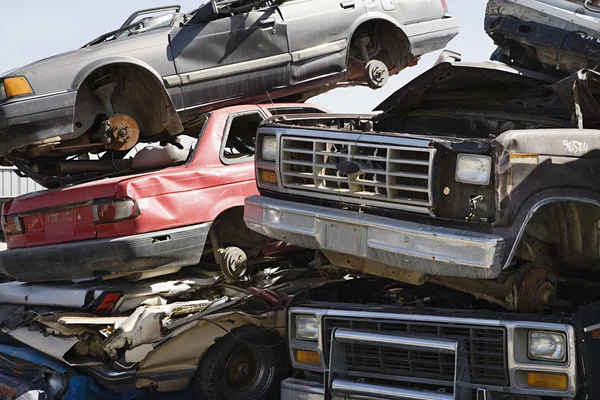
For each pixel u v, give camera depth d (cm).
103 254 553
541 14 521
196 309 561
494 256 372
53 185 682
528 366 375
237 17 712
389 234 411
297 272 644
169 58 678
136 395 530
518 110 498
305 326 454
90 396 518
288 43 741
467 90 514
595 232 433
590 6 516
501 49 570
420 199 407
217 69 702
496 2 544
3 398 571
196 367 521
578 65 523
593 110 446
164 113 687
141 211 552
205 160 604
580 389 369
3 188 1692
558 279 481
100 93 663
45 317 566
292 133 473
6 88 616
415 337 400
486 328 385
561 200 395
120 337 512
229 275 590
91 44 702
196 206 581
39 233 608
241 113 649
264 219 479
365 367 428
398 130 555
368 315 425
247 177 618
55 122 630
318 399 439
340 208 450
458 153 393
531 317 378
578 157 404
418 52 846
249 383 544
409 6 835
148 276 577
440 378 404
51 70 633
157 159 633
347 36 779
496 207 379
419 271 404
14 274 632
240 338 528
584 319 370
